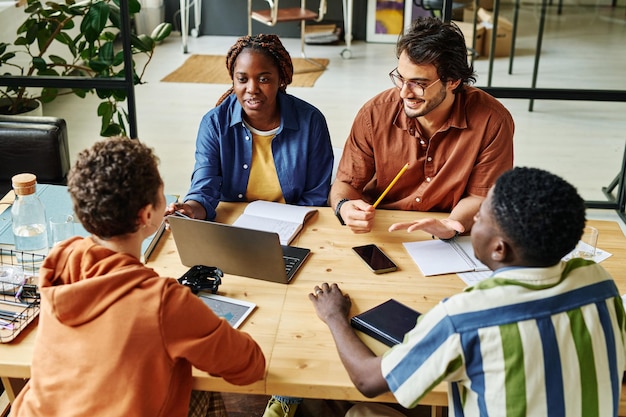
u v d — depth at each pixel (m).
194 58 6.38
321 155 2.19
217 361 1.23
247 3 7.09
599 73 5.89
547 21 7.72
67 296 1.17
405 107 1.94
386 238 1.88
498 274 1.15
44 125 2.83
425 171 2.09
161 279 1.20
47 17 3.54
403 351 1.18
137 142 1.24
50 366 1.21
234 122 2.09
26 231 1.75
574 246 1.11
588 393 1.11
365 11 6.98
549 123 4.83
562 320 1.10
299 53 6.55
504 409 1.09
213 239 1.63
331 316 1.47
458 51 1.85
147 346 1.17
